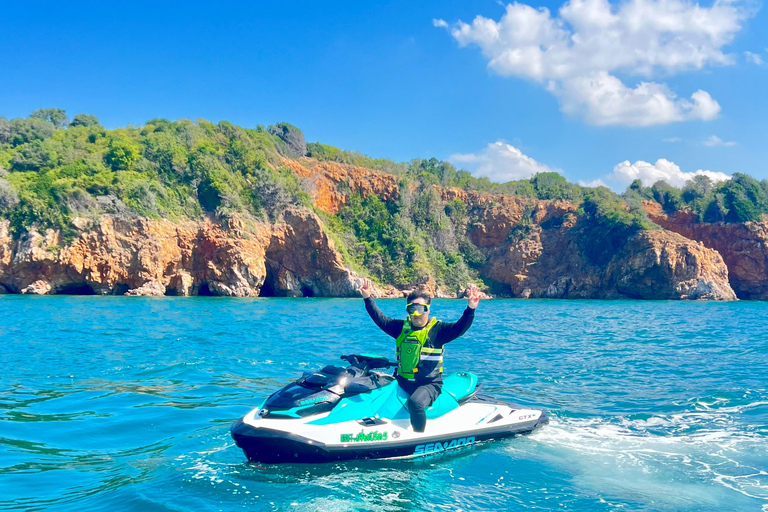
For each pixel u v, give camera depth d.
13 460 5.96
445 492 5.16
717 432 7.14
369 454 5.93
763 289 67.69
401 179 77.31
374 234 73.19
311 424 5.84
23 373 10.94
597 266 71.19
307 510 4.72
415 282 69.44
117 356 13.14
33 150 59.53
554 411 8.15
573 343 16.78
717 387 9.93
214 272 54.72
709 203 73.19
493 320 27.31
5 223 51.78
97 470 5.69
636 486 5.36
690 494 5.17
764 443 6.68
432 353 6.43
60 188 52.19
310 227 61.28
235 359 12.77
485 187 92.25
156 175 58.81
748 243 68.06
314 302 46.69
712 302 56.44
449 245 77.25
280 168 69.06
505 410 7.08
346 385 6.27
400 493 5.12
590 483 5.42
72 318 24.39
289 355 13.52
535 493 5.17
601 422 7.59
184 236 54.91
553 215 77.75
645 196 82.19
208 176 58.84
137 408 8.12
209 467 5.72
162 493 5.06
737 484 5.42
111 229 51.91
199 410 8.00
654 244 65.69
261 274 56.66
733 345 16.39
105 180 55.00
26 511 4.71
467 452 6.30
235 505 4.81
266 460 5.74
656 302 56.41
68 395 8.98
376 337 17.86
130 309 31.16
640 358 13.53
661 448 6.49
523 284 73.75
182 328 20.38
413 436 6.11
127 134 68.75
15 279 50.91
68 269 50.75
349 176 76.00
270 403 6.09
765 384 10.18
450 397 6.76
